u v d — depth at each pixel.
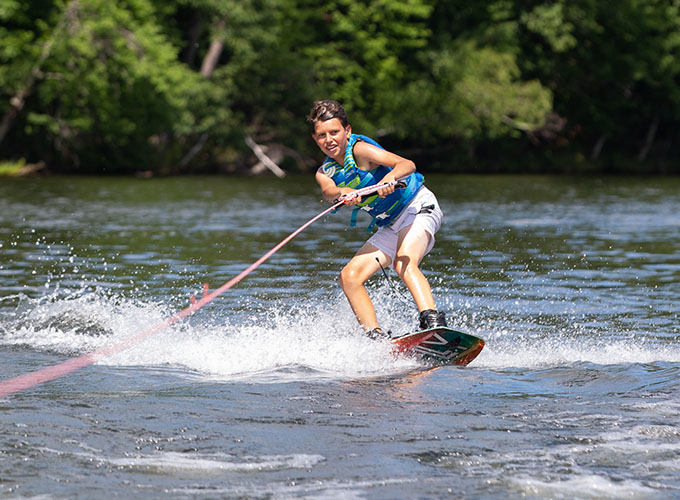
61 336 19.36
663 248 37.69
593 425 12.64
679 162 165.75
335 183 18.72
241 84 126.94
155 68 105.31
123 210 57.12
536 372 16.17
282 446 11.66
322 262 32.22
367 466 10.93
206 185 91.12
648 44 156.12
